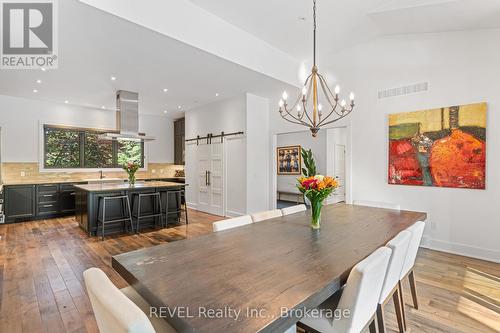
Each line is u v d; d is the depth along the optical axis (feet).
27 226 16.78
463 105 11.44
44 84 15.79
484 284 8.93
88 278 3.66
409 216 8.66
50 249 12.35
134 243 13.35
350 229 7.04
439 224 12.17
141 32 9.62
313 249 5.46
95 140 22.72
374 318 5.40
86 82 15.44
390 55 13.55
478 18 10.27
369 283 4.36
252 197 18.66
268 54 14.48
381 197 13.91
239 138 18.81
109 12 8.41
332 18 11.80
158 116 26.50
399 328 6.37
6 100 18.43
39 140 19.72
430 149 12.32
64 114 20.83
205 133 21.91
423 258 11.27
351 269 4.58
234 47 12.51
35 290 8.41
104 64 12.68
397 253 5.30
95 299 3.24
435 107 12.19
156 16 9.56
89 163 22.41
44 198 18.86
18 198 17.93
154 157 26.23
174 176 28.04
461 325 6.77
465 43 11.48
